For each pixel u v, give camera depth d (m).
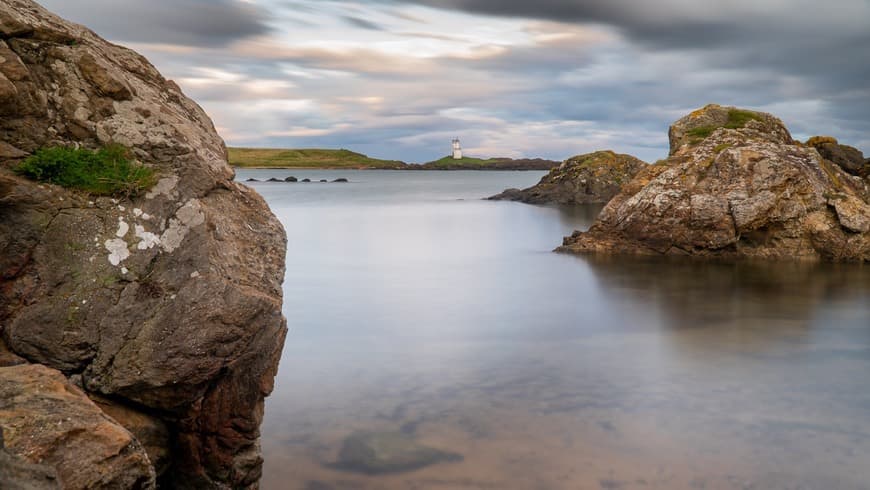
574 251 33.12
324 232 43.31
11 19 8.03
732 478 9.64
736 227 30.05
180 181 8.34
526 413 12.07
